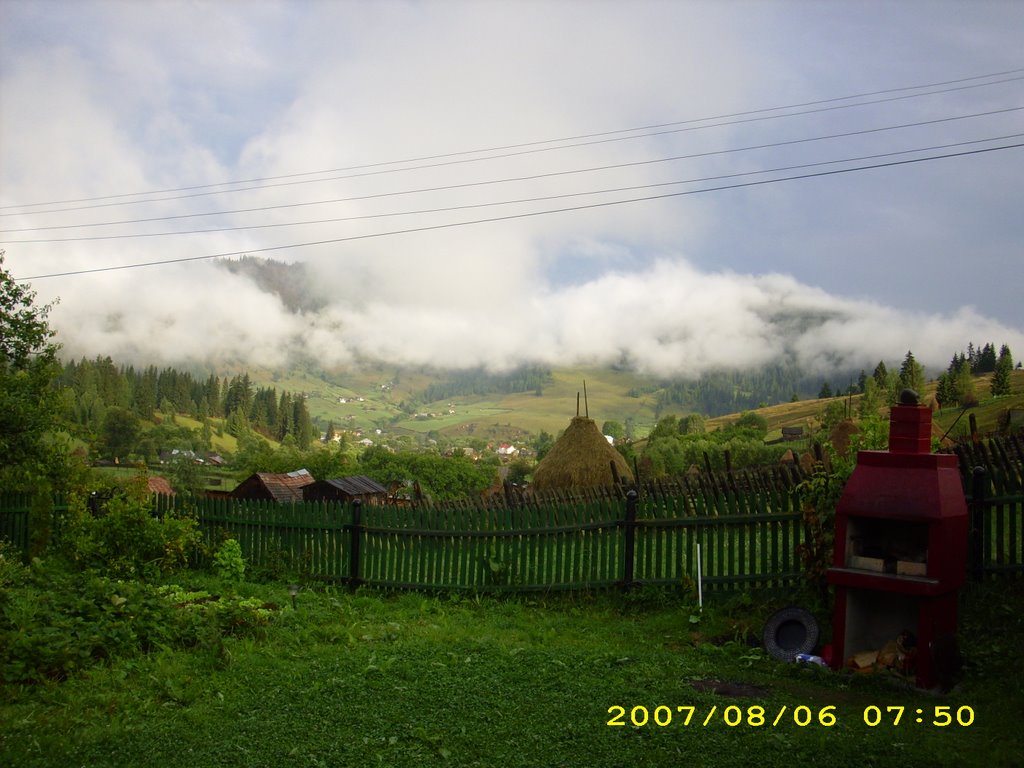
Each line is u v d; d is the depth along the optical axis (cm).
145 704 741
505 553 1332
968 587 973
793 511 1112
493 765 591
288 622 1073
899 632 839
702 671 833
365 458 8475
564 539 1285
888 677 777
